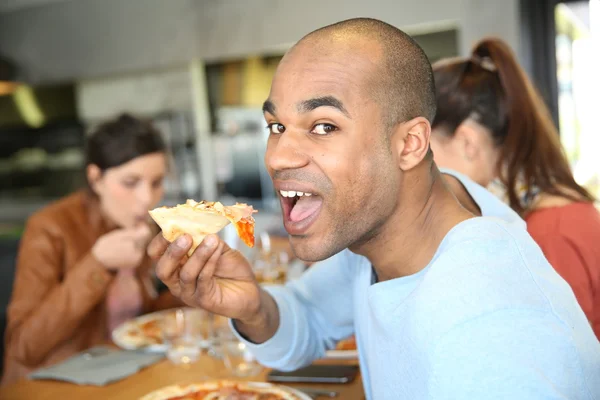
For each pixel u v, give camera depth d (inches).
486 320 29.3
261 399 49.4
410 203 35.7
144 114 187.5
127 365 62.1
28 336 75.3
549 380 28.5
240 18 168.9
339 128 32.7
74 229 87.7
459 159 60.2
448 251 32.7
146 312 93.2
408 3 147.8
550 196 57.0
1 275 165.3
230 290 44.0
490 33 138.9
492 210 43.3
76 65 193.8
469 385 28.7
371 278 42.2
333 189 32.9
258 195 177.3
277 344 48.6
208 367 61.4
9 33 202.4
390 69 33.3
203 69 179.0
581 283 52.5
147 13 181.0
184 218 36.8
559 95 132.6
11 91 200.1
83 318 83.0
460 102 58.9
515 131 57.9
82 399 54.8
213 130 180.9
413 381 32.5
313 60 33.1
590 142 131.6
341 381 53.8
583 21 129.0
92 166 86.0
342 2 155.7
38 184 210.4
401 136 34.2
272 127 35.9
